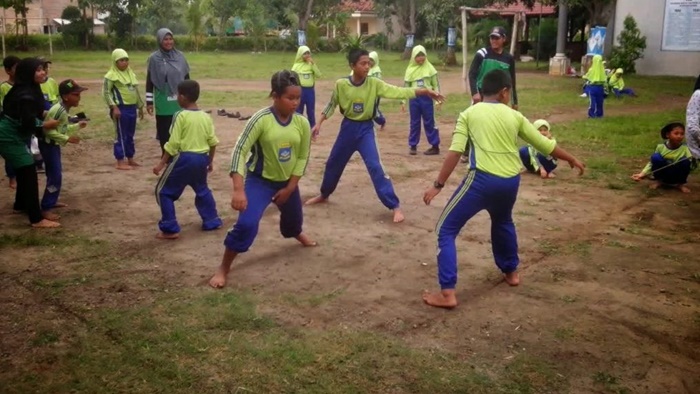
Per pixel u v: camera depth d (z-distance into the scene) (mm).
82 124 7309
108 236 6555
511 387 3848
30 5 61781
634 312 4863
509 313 4832
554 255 6094
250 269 5664
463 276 5559
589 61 27609
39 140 7051
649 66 28469
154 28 57000
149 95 9492
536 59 38938
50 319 4660
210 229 6762
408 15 43031
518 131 4816
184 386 3816
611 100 19578
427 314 4809
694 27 27234
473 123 4797
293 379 3898
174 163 6324
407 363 4098
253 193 5316
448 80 27297
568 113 16422
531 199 8133
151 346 4270
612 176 9375
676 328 4613
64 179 9031
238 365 4043
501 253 5246
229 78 27047
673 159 8422
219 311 4785
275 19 53875
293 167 5422
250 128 5070
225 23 54781
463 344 4359
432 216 7348
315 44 51938
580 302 5039
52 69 30141
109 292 5145
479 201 4820
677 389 3852
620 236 6684
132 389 3783
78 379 3873
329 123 14703
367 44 57312
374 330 4539
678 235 6723
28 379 3871
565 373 4008
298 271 5625
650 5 27922
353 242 6406
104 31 60375
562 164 10164
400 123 14719
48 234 6574
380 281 5422
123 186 8648
